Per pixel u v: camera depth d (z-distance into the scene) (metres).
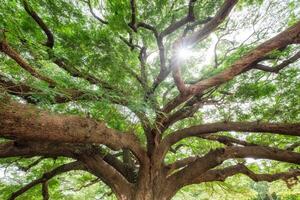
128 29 5.98
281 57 6.75
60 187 10.76
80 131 4.09
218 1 6.58
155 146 7.08
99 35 5.28
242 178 11.64
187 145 10.19
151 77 7.96
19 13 4.73
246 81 7.30
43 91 3.15
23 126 3.21
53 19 5.24
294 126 6.03
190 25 6.66
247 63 4.72
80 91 4.18
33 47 3.99
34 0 4.88
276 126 6.16
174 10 6.83
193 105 7.49
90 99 4.20
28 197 9.57
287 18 7.12
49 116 3.60
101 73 5.57
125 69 5.73
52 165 9.35
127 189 6.72
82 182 10.97
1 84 3.10
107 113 5.10
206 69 8.68
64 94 3.59
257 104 7.74
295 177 7.61
